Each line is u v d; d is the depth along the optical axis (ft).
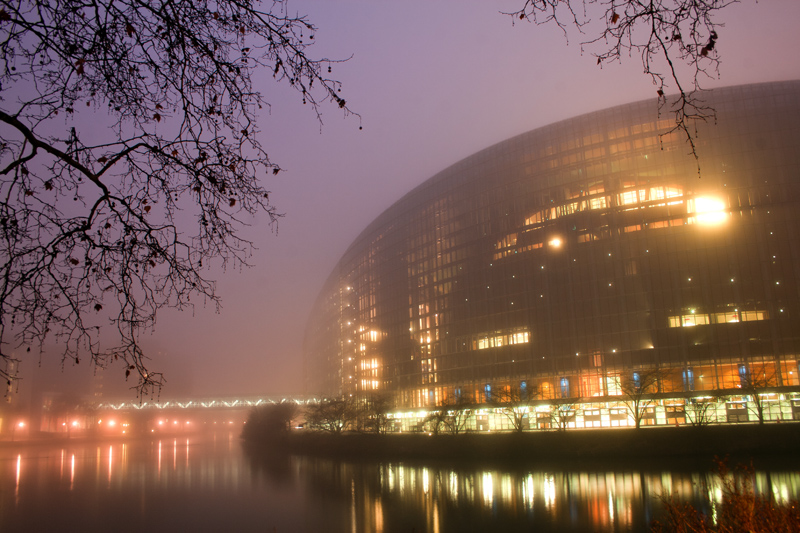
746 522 42.19
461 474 216.74
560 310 341.82
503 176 384.88
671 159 328.70
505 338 362.12
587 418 319.06
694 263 313.12
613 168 342.85
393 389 442.91
